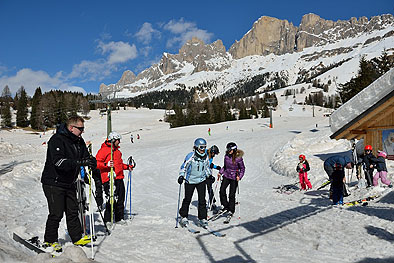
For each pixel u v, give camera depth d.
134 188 12.58
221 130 54.47
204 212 5.64
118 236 4.84
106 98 43.41
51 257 2.90
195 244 4.51
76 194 3.98
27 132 81.06
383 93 9.62
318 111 130.25
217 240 4.73
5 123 84.81
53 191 3.69
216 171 17.97
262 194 10.04
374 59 36.25
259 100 170.75
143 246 4.32
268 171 17.70
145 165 22.27
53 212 3.72
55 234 3.78
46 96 103.38
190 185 5.65
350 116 10.74
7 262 2.52
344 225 5.22
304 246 4.42
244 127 58.00
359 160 9.62
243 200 8.93
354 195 7.96
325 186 10.19
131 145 40.28
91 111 118.06
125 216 6.56
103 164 5.67
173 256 3.94
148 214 6.86
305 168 10.33
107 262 3.45
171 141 41.50
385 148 10.64
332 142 19.05
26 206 7.00
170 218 6.37
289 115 117.44
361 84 34.81
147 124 94.50
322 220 5.71
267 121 68.38
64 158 3.61
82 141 4.05
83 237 4.14
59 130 3.79
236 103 158.88
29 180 10.95
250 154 24.94
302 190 10.20
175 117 88.75
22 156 27.19
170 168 20.67
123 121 98.06
